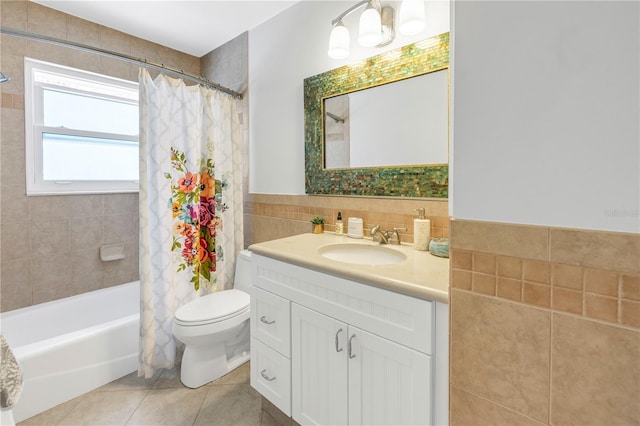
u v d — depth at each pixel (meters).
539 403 0.65
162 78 1.82
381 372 1.00
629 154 0.54
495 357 0.70
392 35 1.48
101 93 2.29
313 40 1.83
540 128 0.62
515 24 0.63
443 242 1.26
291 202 2.01
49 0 1.91
